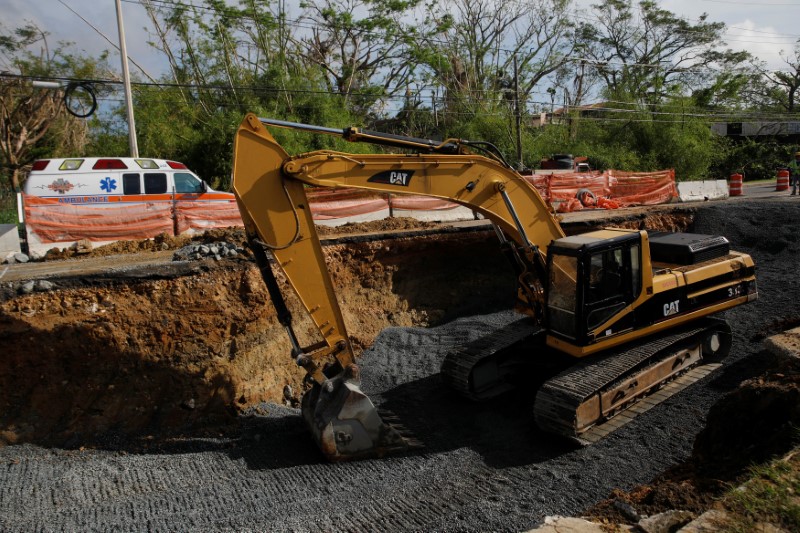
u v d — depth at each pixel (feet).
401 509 18.33
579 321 23.39
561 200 56.24
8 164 76.64
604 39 139.54
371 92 94.89
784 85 149.18
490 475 20.94
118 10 53.31
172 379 26.84
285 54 87.40
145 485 21.35
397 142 22.89
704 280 27.02
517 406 27.40
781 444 17.03
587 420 22.34
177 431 26.32
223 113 78.18
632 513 16.08
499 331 29.94
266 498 19.79
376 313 38.29
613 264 24.11
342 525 17.31
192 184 42.80
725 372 27.04
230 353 28.78
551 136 112.78
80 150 83.30
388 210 47.67
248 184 20.61
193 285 28.09
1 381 23.48
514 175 25.00
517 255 26.40
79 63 82.07
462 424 26.35
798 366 20.53
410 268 40.42
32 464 22.40
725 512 13.73
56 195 39.14
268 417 27.76
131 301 26.45
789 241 42.37
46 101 78.33
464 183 23.77
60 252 33.60
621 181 64.69
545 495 18.98
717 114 120.47
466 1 115.44
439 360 34.09
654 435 22.33
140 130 75.72
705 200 65.41
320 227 42.24
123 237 37.78
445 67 103.30
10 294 23.97
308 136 77.30
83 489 20.86
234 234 33.88
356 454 22.52
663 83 127.13
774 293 34.68
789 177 77.10
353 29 93.66
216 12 73.36
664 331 26.76
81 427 24.72
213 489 20.67
